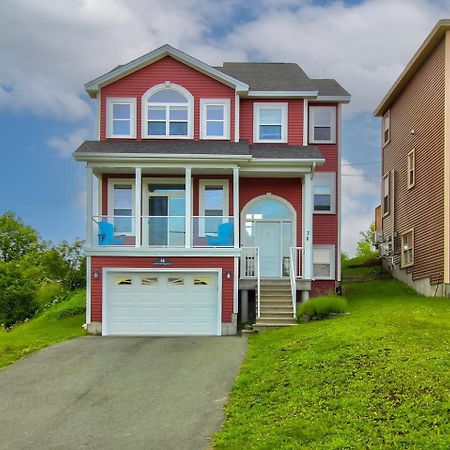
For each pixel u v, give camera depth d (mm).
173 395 13320
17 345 18984
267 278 23016
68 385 14383
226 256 22156
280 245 24641
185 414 12062
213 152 22609
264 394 12656
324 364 13781
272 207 24797
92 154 22281
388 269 32625
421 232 26828
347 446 9508
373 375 12547
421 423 10102
